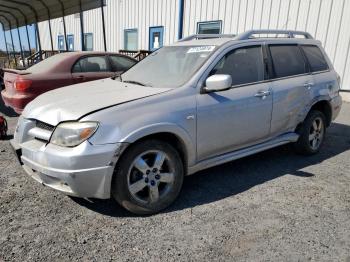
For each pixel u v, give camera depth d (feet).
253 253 8.82
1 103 30.22
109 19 61.26
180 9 37.19
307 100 15.69
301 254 8.84
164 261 8.45
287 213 10.93
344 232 9.91
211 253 8.79
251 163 15.64
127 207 10.32
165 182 11.02
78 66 23.40
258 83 13.65
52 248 8.83
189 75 12.05
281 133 15.10
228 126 12.48
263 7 37.09
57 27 84.43
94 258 8.48
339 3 31.89
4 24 69.00
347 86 33.01
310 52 16.84
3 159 15.43
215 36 15.61
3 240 9.11
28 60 58.49
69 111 10.11
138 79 13.57
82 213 10.65
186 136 11.18
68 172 9.35
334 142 19.53
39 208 10.89
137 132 9.93
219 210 11.05
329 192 12.58
